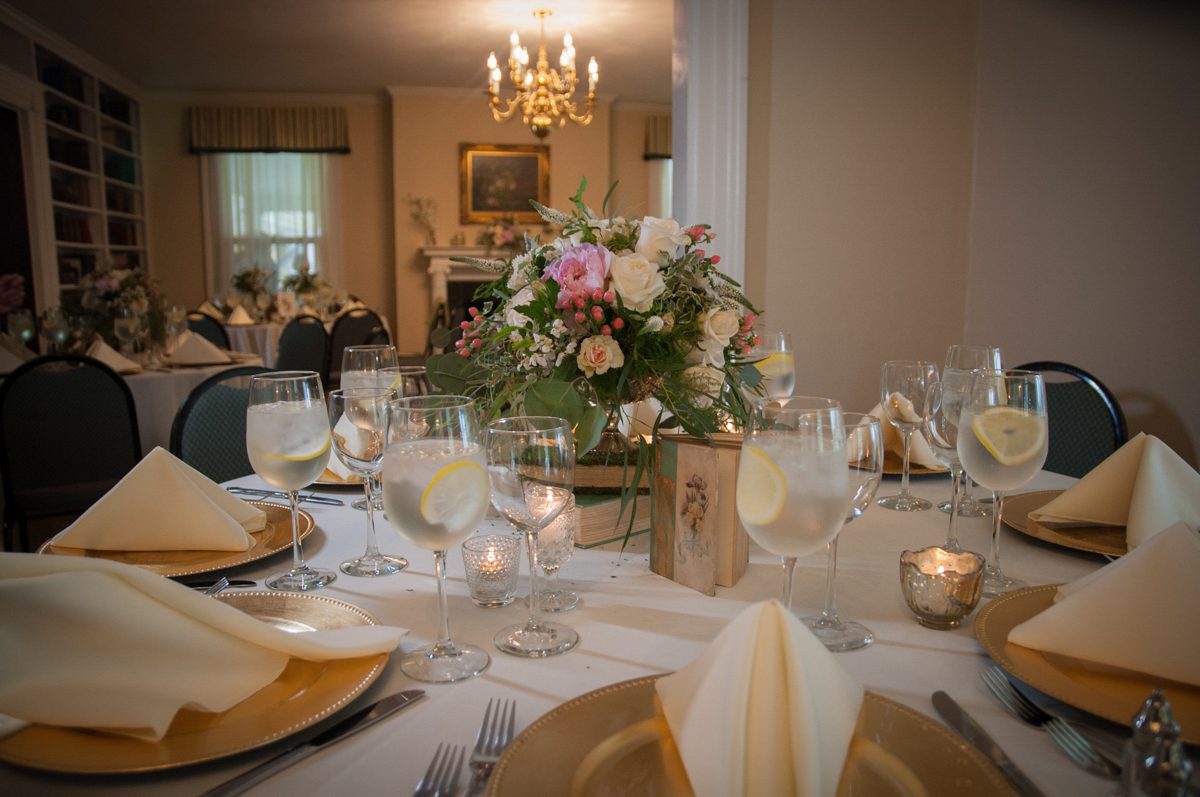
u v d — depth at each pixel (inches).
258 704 25.8
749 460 29.5
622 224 45.5
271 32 273.3
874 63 101.9
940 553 35.1
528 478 30.4
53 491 108.9
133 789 22.5
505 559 36.1
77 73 304.8
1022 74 103.6
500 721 25.7
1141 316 98.9
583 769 21.9
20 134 263.9
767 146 100.2
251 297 284.7
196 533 40.2
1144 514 40.3
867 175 103.4
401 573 39.7
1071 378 104.4
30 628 25.0
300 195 373.4
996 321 108.0
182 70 324.2
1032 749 24.3
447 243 369.7
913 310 107.0
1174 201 94.7
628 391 42.9
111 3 243.0
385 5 245.1
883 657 30.4
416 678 28.5
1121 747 23.7
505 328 44.3
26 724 24.5
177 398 139.7
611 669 29.4
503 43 285.4
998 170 105.4
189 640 26.1
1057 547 43.3
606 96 362.3
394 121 360.2
